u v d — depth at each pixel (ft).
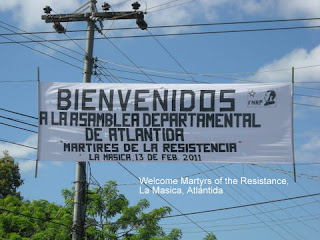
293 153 51.60
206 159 52.54
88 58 60.85
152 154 53.26
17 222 87.97
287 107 52.19
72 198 86.22
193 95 53.42
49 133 54.44
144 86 54.24
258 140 52.16
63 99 54.70
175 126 53.26
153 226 80.94
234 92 52.95
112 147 53.78
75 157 53.93
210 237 83.30
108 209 81.15
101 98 54.44
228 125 52.70
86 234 76.43
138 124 53.72
